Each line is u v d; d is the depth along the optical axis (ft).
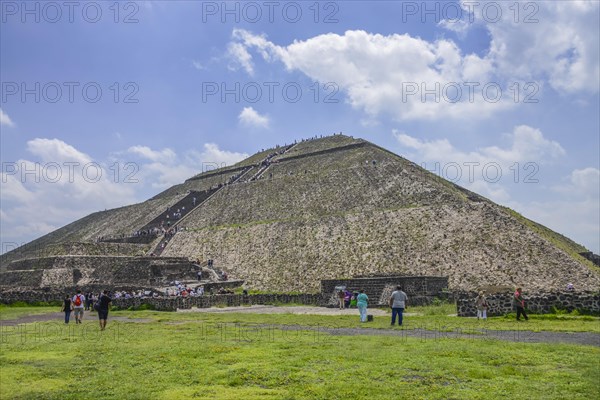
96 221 410.11
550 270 161.27
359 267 190.39
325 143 428.15
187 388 39.55
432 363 46.26
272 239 237.25
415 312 110.73
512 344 56.18
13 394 38.65
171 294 164.04
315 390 38.01
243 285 205.67
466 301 95.55
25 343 64.90
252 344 59.93
